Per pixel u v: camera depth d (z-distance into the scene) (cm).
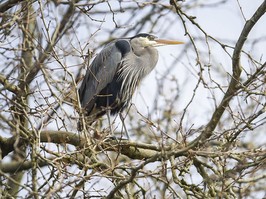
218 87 1024
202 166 1096
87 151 1090
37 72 1116
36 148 974
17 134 922
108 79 1545
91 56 1055
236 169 959
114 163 998
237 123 1030
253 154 949
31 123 970
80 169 1068
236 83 1020
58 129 1013
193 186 1055
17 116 1067
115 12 1233
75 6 1120
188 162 1035
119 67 1559
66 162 984
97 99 1538
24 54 1166
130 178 914
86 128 1047
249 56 1019
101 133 1055
